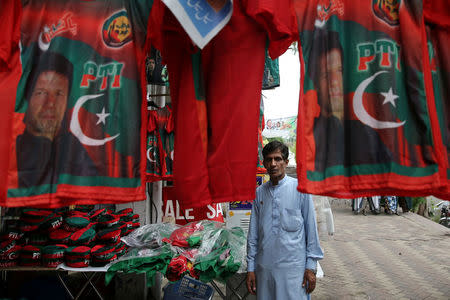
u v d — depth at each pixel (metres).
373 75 1.53
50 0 1.63
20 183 1.54
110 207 3.75
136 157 1.65
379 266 5.17
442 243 6.78
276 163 2.19
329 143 1.53
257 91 1.65
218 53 1.71
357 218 10.27
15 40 1.61
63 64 1.62
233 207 3.64
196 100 1.70
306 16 1.55
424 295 3.99
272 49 1.72
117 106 1.63
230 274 2.34
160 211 3.91
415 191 1.57
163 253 2.37
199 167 1.67
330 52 1.56
